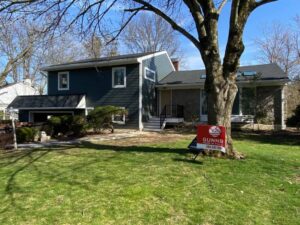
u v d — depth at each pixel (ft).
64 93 78.79
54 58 97.66
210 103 28.91
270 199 18.43
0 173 25.66
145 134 57.47
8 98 123.54
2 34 52.39
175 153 30.48
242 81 65.77
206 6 29.01
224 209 17.06
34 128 49.57
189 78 78.02
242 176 22.58
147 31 135.03
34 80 133.08
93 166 26.30
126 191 19.74
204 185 20.71
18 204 18.34
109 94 72.59
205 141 28.17
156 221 15.85
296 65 123.95
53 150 36.24
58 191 20.20
